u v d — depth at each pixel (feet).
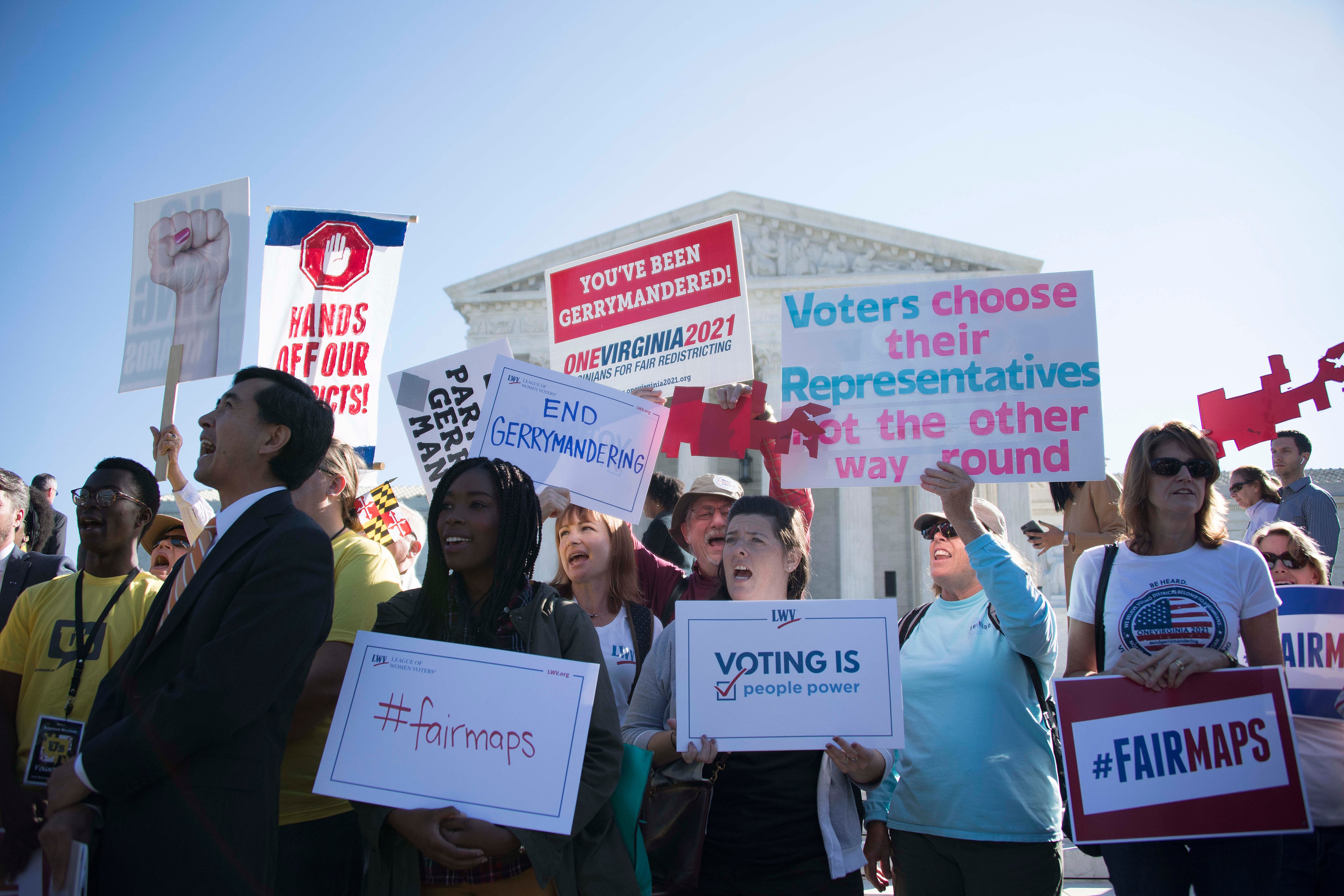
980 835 15.87
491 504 13.58
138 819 10.99
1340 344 17.15
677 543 29.35
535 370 19.74
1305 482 26.27
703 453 20.12
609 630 19.19
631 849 13.53
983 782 16.11
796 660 14.30
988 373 18.85
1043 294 18.95
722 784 14.90
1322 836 17.52
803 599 17.08
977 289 19.20
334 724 12.17
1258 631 15.76
